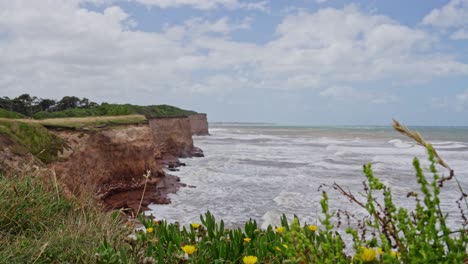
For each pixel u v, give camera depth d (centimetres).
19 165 827
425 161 3622
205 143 6806
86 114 4353
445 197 1644
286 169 3162
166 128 4469
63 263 311
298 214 1523
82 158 1759
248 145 6300
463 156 4256
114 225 404
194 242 324
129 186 1967
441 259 139
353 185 2295
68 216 416
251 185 2312
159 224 374
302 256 157
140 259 294
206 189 2144
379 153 4666
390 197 151
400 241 149
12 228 369
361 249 151
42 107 7888
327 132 12519
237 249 302
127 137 2139
